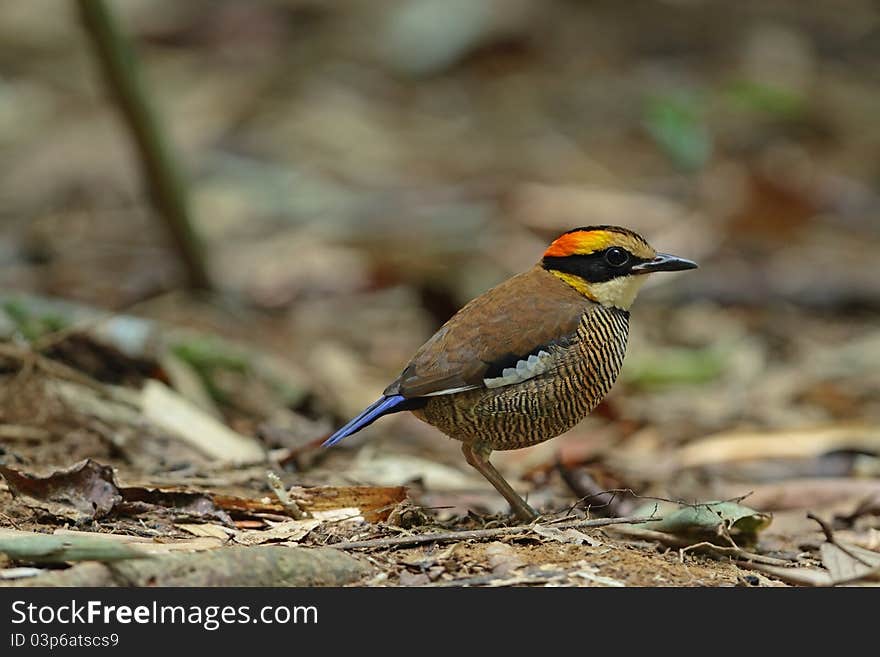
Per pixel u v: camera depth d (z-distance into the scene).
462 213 18.78
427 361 8.66
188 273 15.23
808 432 11.70
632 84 22.83
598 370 8.96
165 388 11.12
